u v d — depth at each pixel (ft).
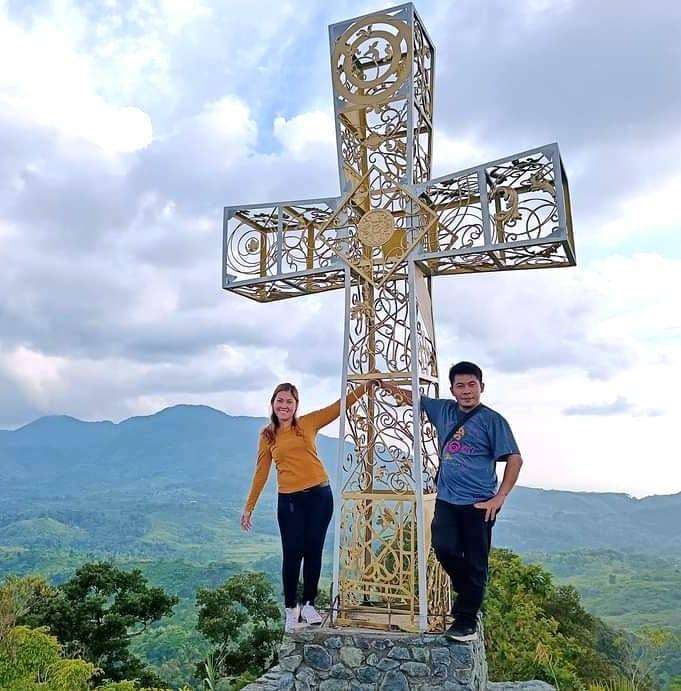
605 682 36.55
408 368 17.47
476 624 15.80
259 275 19.89
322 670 15.90
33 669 34.12
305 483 17.01
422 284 18.83
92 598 59.26
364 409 17.97
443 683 15.20
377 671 15.57
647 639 62.80
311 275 19.06
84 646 56.49
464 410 15.78
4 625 34.30
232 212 20.16
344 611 17.02
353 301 18.49
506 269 18.71
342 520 17.49
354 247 18.66
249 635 65.98
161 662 95.20
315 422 17.52
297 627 16.51
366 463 17.65
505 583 53.06
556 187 16.30
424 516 16.65
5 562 359.87
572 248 17.26
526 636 48.42
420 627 15.97
